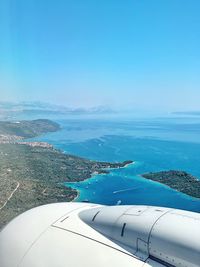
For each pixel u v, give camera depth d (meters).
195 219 11.30
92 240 12.06
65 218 13.85
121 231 11.95
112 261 10.91
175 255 10.30
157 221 11.55
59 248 11.88
